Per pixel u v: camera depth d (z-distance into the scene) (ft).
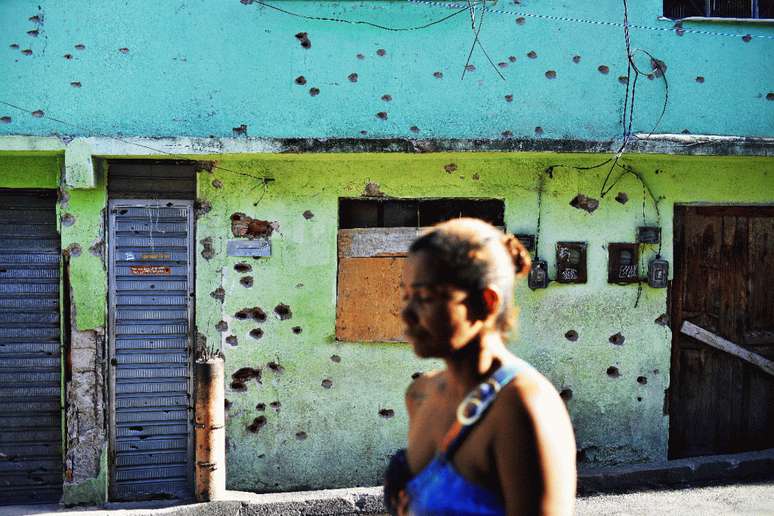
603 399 20.61
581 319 20.49
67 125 18.84
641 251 20.72
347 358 19.72
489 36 20.33
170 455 19.25
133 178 18.99
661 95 21.03
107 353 18.85
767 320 21.83
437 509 5.62
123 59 19.07
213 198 19.17
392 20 19.99
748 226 21.65
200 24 19.34
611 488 19.17
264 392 19.48
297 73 19.69
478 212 20.43
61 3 18.84
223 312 19.29
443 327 5.73
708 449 21.67
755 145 19.53
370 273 19.70
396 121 20.01
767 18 21.91
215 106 19.39
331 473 19.71
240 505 16.67
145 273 19.08
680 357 21.54
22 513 17.62
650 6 21.02
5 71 18.61
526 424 5.32
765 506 17.34
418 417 6.50
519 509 5.25
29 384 19.02
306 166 19.47
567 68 20.61
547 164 20.27
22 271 18.89
